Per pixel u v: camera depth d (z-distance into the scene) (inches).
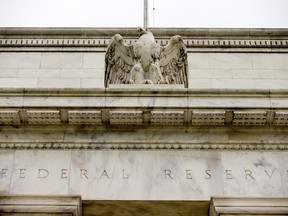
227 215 800.9
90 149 852.6
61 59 1043.3
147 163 844.0
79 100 855.1
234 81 1029.8
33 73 1029.2
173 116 853.2
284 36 1075.9
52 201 808.3
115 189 824.3
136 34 1071.0
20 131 862.5
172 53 964.0
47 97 858.1
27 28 1063.6
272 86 1027.9
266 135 864.3
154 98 857.5
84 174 834.2
